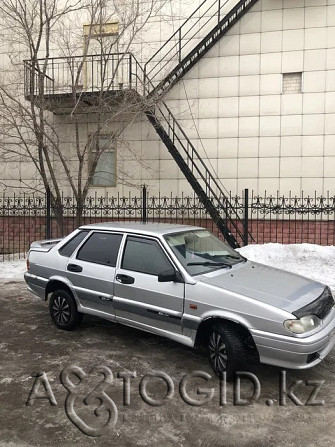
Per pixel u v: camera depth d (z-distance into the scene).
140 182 12.25
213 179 11.16
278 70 11.30
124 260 4.88
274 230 11.51
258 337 3.74
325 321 3.93
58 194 10.91
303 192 11.24
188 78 11.84
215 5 11.69
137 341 5.06
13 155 12.70
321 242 11.18
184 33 11.88
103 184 12.58
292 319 3.63
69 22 12.00
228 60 11.59
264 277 4.48
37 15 10.67
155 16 11.09
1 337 5.21
